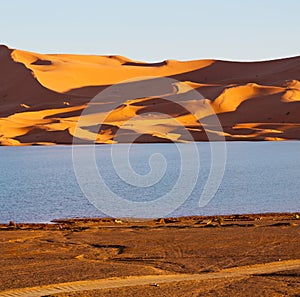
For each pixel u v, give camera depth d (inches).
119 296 682.8
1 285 747.4
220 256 952.9
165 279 783.7
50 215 1807.3
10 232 1304.1
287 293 700.7
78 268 860.6
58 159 4493.1
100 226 1417.3
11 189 2613.2
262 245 1043.9
